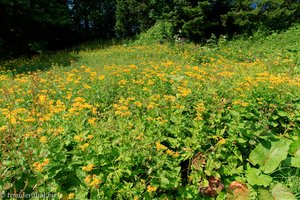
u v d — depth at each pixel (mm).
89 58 12461
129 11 20766
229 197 3436
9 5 14617
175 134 3641
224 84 4871
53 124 3492
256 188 3598
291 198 3469
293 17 14891
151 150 3143
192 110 4066
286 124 4383
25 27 16641
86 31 23828
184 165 3621
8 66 12008
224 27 15125
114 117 4035
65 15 19156
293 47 11109
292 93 4766
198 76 5188
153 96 4422
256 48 12156
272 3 14812
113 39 20297
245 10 15273
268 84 4688
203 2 14336
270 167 3744
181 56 10797
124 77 5707
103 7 23969
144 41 16859
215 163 3467
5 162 2785
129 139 3246
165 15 15508
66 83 5438
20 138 3168
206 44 13609
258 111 4230
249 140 3844
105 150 3049
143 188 2922
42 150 2889
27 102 4625
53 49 19953
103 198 2771
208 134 3797
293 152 4023
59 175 2965
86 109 4359
